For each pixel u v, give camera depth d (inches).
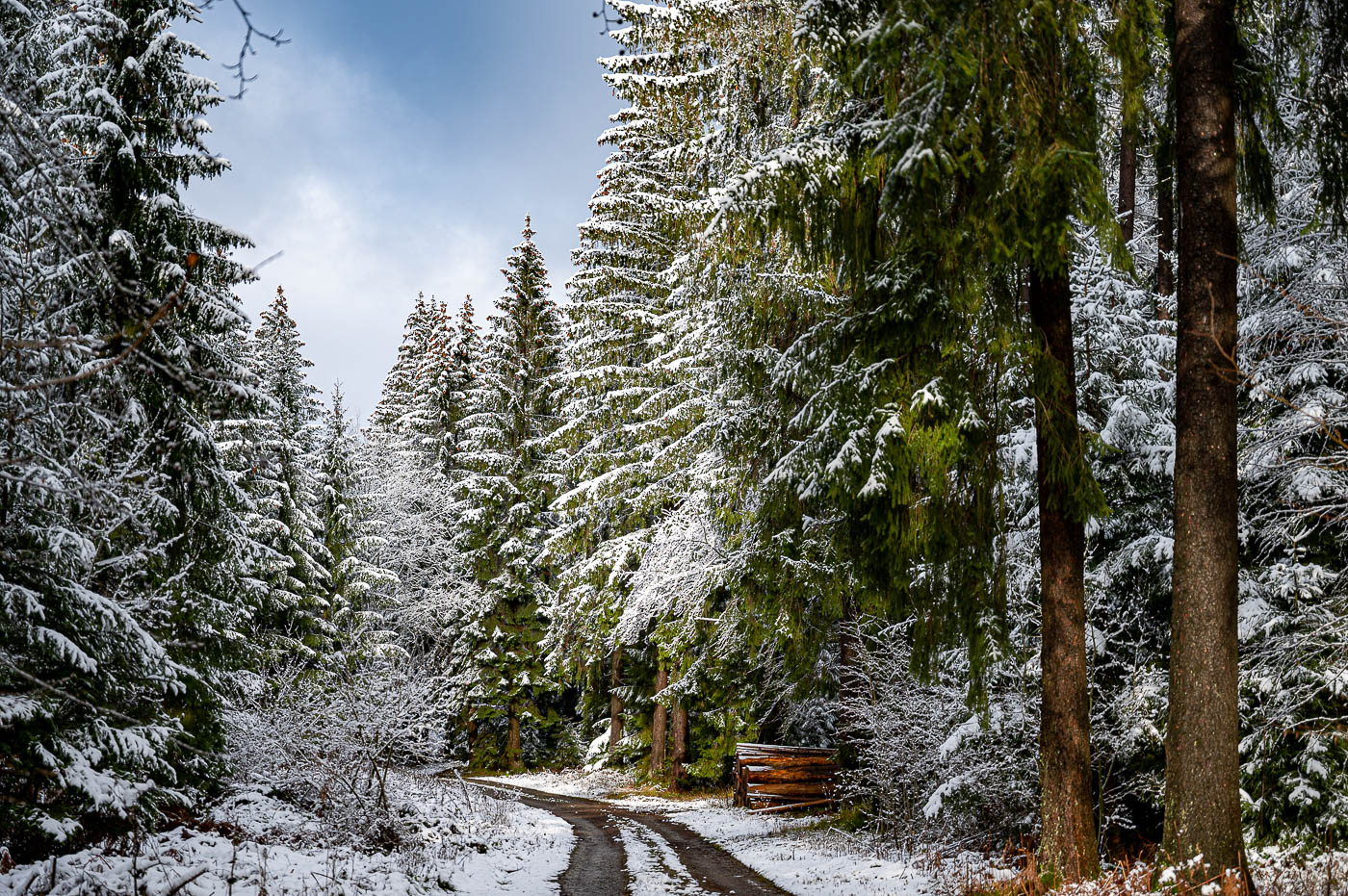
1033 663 405.4
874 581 379.6
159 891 245.8
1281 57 330.6
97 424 242.1
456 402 1673.2
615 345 893.2
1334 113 323.3
